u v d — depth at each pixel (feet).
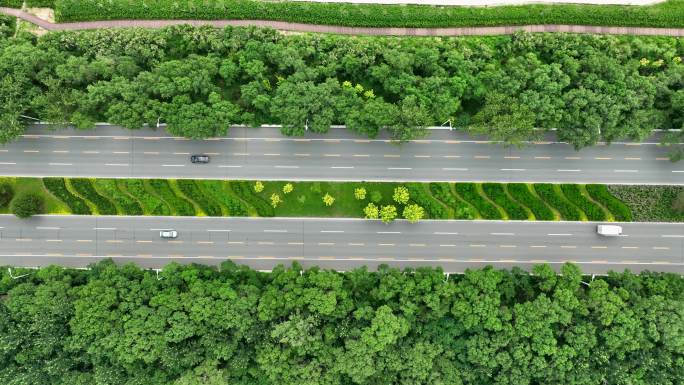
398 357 226.79
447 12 264.31
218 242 260.01
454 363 232.73
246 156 258.78
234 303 230.07
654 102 249.34
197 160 255.91
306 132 257.96
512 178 260.01
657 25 265.13
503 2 267.80
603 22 264.72
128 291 234.79
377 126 242.17
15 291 233.96
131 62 245.65
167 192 257.75
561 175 259.60
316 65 254.68
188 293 232.73
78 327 227.61
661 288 237.86
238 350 232.32
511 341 230.68
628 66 245.65
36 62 242.37
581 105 237.04
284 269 248.32
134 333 226.17
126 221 259.19
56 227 259.39
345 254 261.03
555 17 264.72
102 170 258.98
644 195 258.37
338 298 235.20
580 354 229.25
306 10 264.11
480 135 258.57
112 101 239.09
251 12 264.72
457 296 234.79
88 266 256.73
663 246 259.19
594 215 257.75
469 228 260.01
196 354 228.43
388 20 265.34
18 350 236.43
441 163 259.19
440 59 252.21
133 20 265.34
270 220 260.01
